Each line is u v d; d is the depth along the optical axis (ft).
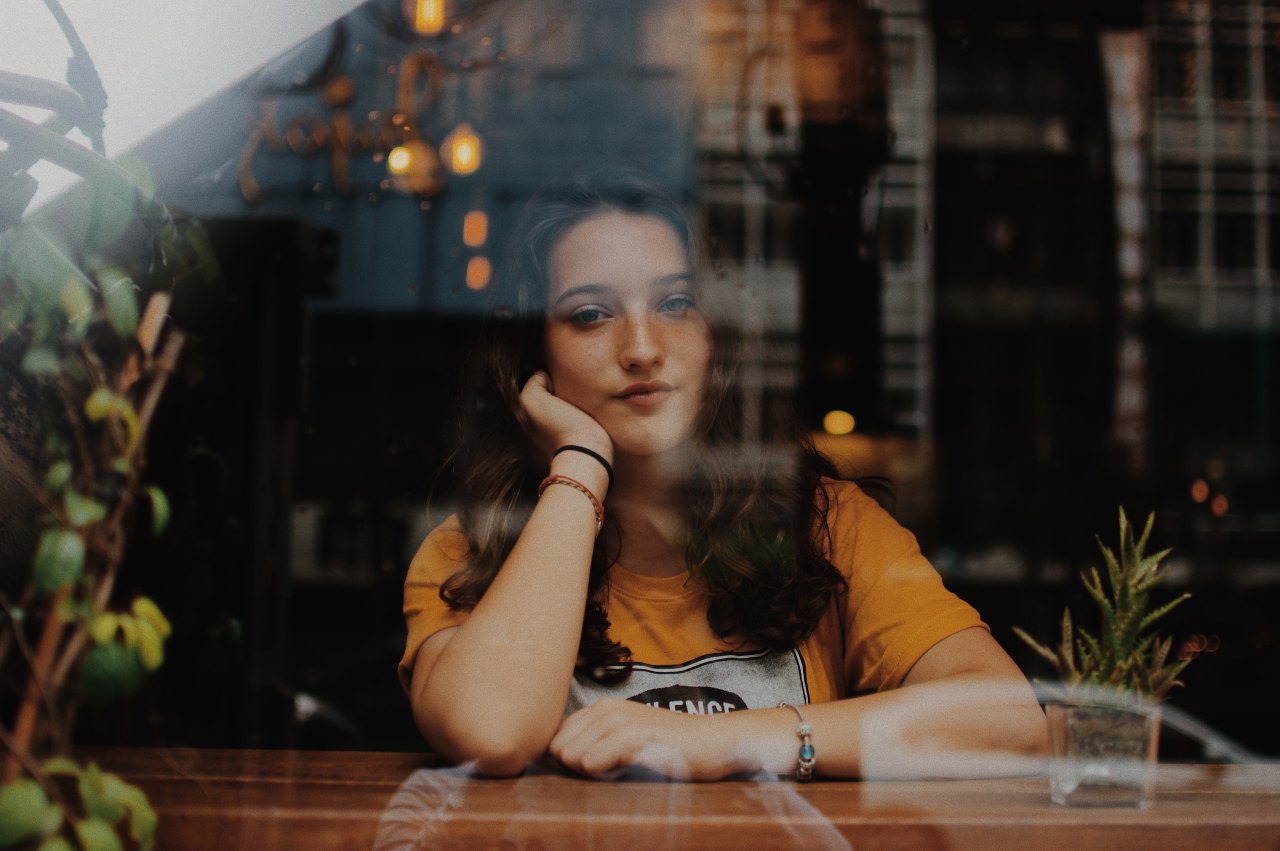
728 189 9.18
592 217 4.93
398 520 6.74
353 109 6.84
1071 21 12.17
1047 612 4.08
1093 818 3.11
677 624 4.26
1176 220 14.47
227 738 5.31
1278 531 14.30
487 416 4.74
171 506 5.05
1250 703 10.28
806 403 5.18
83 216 4.28
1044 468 14.02
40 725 3.38
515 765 3.51
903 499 7.48
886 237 10.49
